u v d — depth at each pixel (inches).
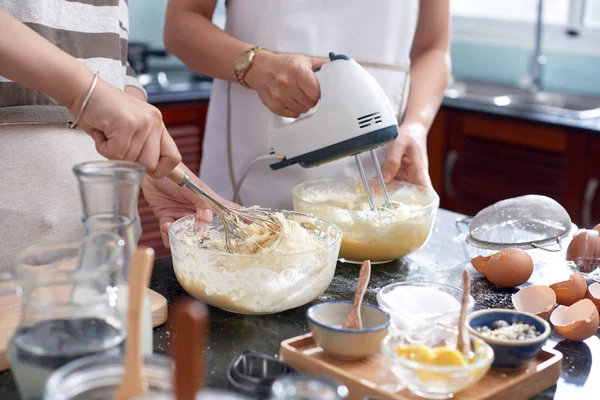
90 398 25.5
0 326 34.2
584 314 38.4
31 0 46.3
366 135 47.3
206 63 60.1
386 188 54.4
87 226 30.9
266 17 61.9
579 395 33.3
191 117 103.5
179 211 49.9
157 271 45.7
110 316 28.1
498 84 128.0
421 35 68.5
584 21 118.1
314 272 39.7
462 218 56.8
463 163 107.4
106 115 37.5
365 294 43.4
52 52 36.6
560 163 96.0
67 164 48.8
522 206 47.6
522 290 41.5
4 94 46.3
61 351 27.1
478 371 30.1
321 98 48.7
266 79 54.6
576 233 46.7
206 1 62.5
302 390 25.1
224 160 67.7
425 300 37.5
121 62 54.4
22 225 47.8
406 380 30.5
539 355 35.1
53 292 27.3
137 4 124.0
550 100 116.8
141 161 39.3
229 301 39.1
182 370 22.2
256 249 41.5
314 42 62.1
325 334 33.5
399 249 47.4
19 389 28.4
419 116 62.0
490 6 132.2
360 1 62.0
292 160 51.7
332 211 47.6
